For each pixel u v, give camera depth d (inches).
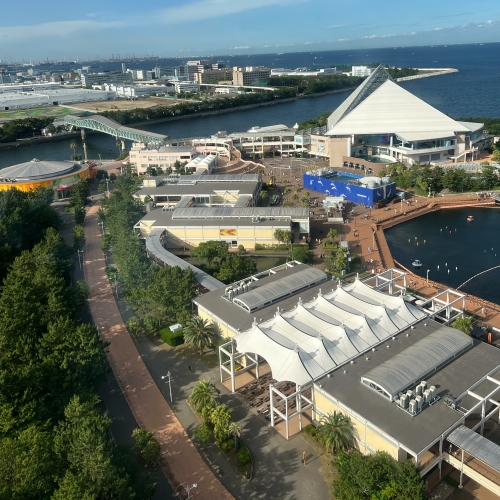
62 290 5708.7
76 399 3745.1
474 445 3380.9
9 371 4271.7
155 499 3577.8
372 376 3959.2
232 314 5265.8
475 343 4488.2
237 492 3624.5
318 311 5093.5
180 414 4434.1
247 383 4788.4
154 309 5733.3
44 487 3149.6
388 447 3523.6
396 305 5044.3
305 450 3969.0
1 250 7003.0
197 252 7455.7
